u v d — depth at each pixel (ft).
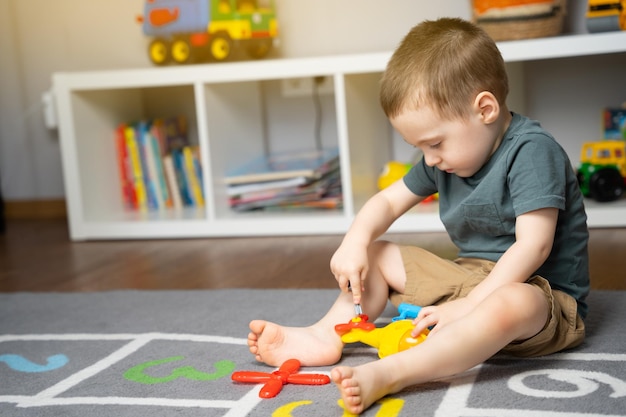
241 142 7.88
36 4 8.84
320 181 7.47
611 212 6.37
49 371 3.81
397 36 7.92
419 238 6.46
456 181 3.69
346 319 3.65
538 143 3.39
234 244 6.89
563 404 2.94
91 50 8.78
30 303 5.21
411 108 3.41
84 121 7.64
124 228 7.45
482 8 6.54
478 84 3.38
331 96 8.27
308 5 8.07
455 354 3.06
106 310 4.90
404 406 3.00
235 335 4.17
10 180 9.23
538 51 6.23
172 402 3.26
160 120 8.36
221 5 7.71
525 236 3.34
